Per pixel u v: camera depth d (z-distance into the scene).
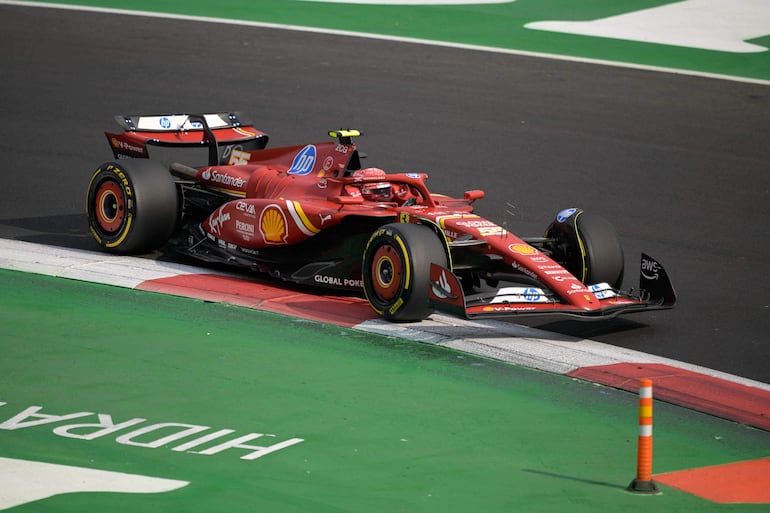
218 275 45.34
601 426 32.56
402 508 26.84
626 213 56.94
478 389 34.81
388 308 39.50
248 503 26.80
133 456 29.27
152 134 49.00
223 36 93.38
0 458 28.88
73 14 97.88
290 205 42.72
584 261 40.91
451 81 83.12
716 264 49.81
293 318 40.53
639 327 41.69
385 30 98.75
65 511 26.17
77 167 60.47
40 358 35.81
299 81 81.06
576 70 88.06
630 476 29.28
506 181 61.28
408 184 43.06
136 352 36.62
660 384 35.81
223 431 30.94
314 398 33.44
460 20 103.69
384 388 34.50
